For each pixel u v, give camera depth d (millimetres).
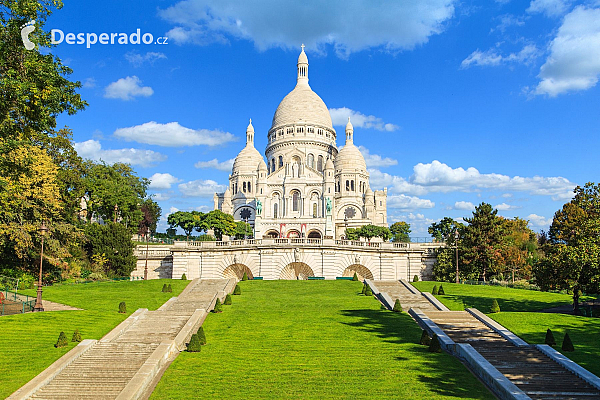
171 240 108375
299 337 37000
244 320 42156
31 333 36969
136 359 32625
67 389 28062
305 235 137125
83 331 38531
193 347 34000
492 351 32875
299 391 27078
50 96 37938
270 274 69062
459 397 26016
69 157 83188
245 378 29062
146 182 119500
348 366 30750
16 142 39094
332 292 55688
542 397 25234
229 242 73438
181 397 26625
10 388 27688
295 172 158625
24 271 60844
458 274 69688
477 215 74000
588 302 53625
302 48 192000
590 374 27844
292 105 177250
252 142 181875
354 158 167125
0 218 54250
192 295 52969
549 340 34219
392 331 38562
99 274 70938
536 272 52531
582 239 47656
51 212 61938
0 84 35281
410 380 28391
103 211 94188
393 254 76000
